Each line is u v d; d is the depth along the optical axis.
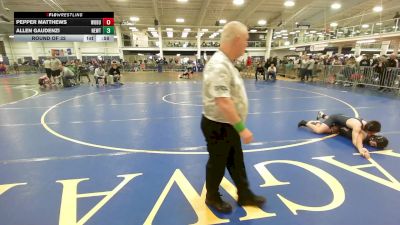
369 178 3.20
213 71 1.93
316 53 27.44
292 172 3.37
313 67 15.67
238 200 2.64
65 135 5.06
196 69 29.02
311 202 2.69
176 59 32.06
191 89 12.65
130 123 5.96
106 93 11.20
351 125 4.46
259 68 17.17
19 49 34.91
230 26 1.98
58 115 6.82
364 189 2.94
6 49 34.22
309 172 3.37
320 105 7.97
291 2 18.55
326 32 24.98
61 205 2.66
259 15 25.06
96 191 2.94
